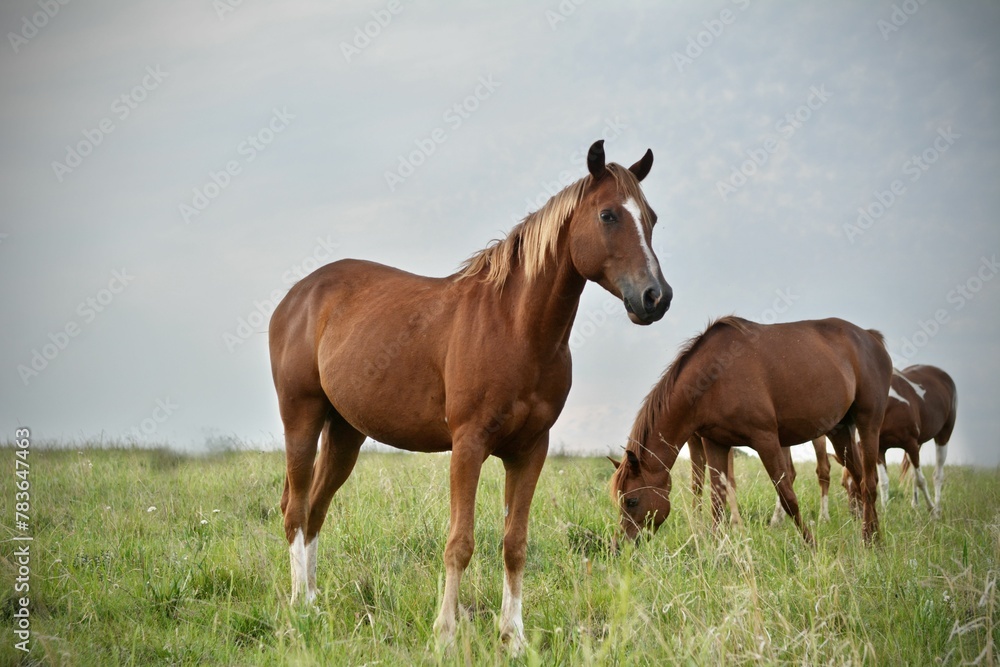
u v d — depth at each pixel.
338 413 8.06
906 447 14.38
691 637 5.27
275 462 13.09
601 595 6.85
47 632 6.09
